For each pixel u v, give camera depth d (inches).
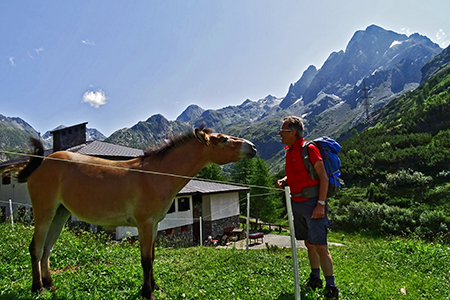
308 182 149.5
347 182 1577.3
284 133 158.2
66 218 173.0
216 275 188.9
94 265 214.2
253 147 164.6
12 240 250.8
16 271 183.8
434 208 1033.5
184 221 841.5
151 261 154.1
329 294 142.8
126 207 148.6
